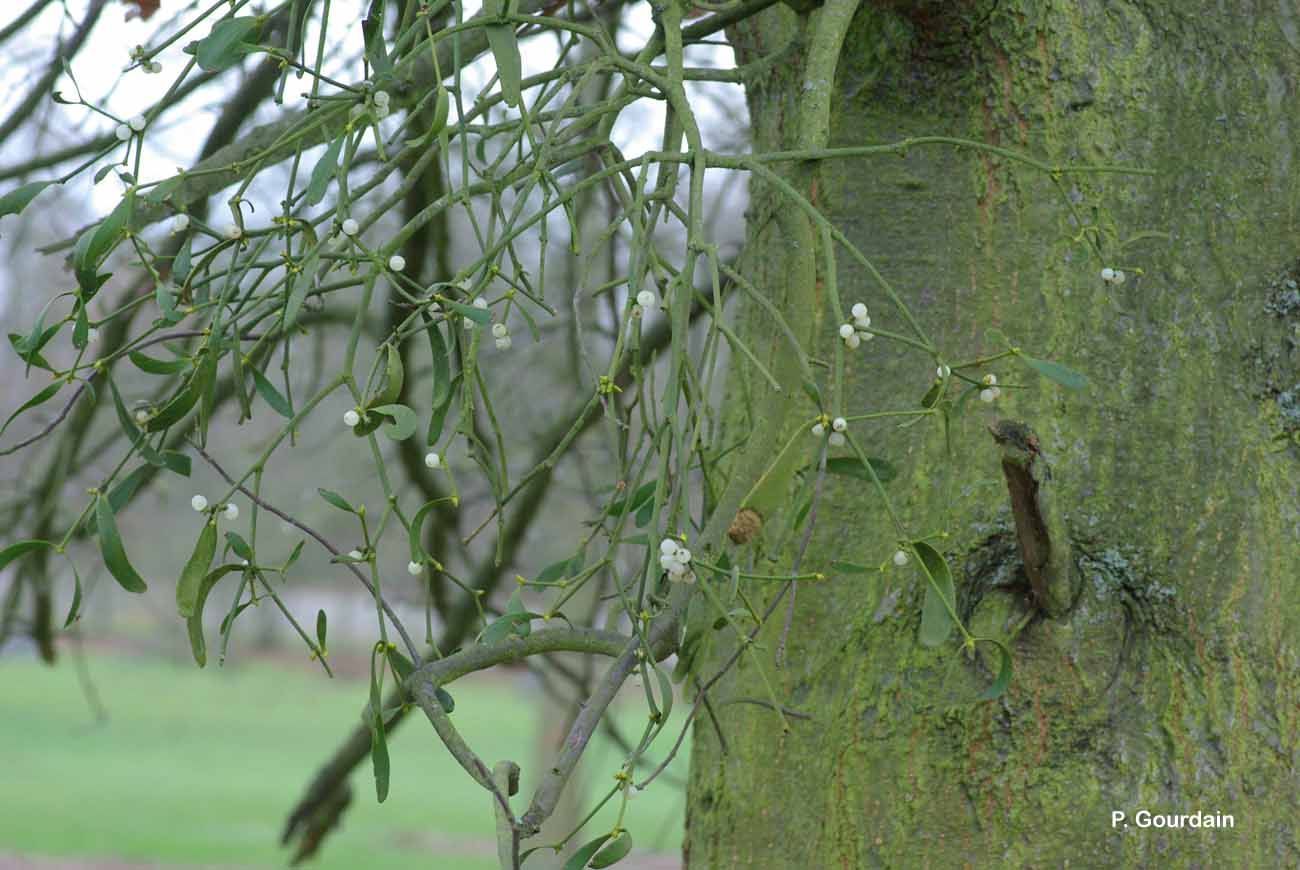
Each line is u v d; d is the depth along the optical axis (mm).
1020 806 2631
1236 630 2652
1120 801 2619
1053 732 2633
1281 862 2613
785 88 2859
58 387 2449
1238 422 2697
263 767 20484
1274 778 2627
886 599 2709
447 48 2844
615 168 2473
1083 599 2646
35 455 5516
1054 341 2723
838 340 2406
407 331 2490
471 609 4602
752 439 2477
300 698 29438
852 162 2793
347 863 13461
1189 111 2742
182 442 2617
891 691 2686
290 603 27422
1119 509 2678
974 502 2693
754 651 2420
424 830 15344
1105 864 2615
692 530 2412
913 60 2768
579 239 2469
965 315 2752
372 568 2426
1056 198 2740
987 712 2646
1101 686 2635
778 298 2842
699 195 2438
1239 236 2725
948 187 2770
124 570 2420
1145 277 2723
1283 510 2682
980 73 2758
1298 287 2715
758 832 2752
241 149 2955
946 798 2650
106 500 2424
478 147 2537
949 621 2412
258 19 2477
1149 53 2748
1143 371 2707
